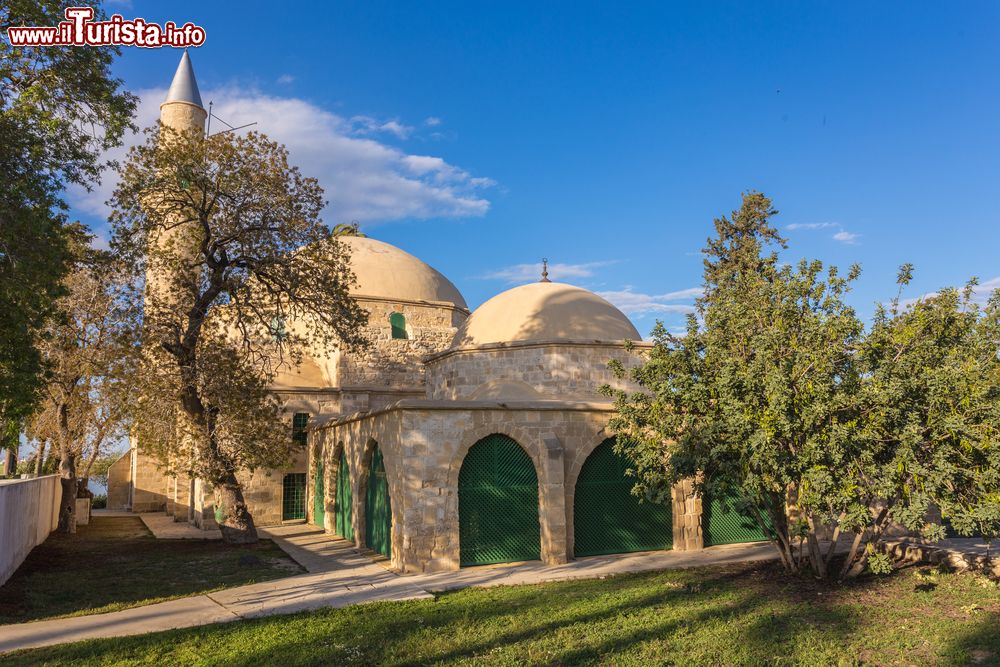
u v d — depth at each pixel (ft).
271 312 72.18
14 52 46.42
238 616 38.68
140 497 115.55
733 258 106.42
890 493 37.50
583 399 70.13
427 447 53.26
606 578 48.78
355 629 34.86
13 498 52.13
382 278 108.68
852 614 36.09
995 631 32.58
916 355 39.73
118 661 30.14
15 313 44.39
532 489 57.11
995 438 35.91
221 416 68.03
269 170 66.39
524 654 30.04
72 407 83.46
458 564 52.95
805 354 39.45
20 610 40.86
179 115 108.06
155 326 67.41
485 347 73.41
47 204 44.80
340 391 93.76
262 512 87.35
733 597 40.29
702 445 43.29
